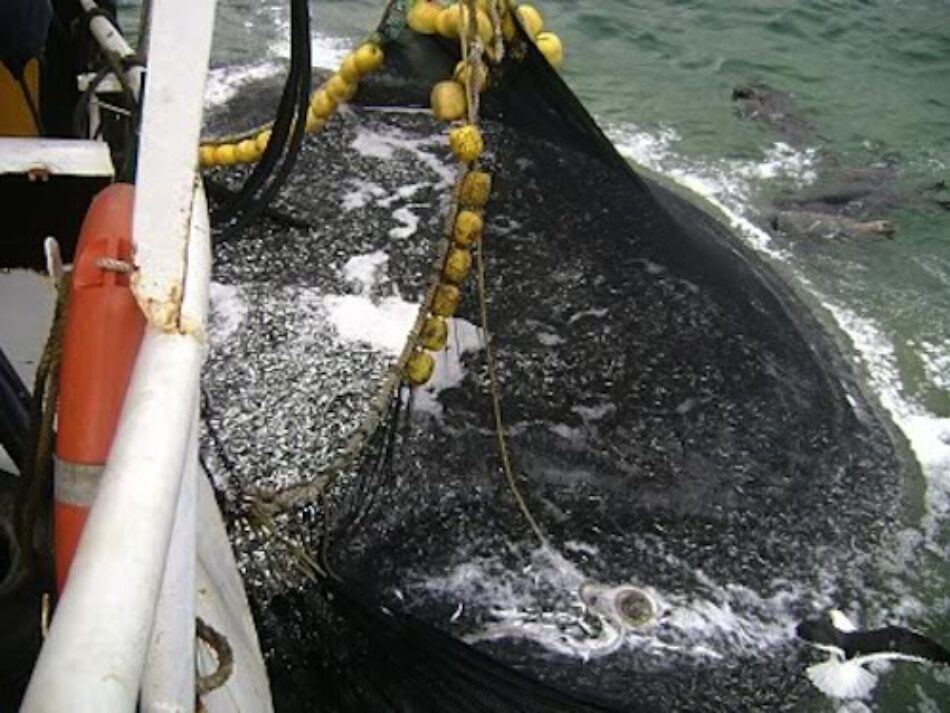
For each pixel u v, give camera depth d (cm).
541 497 532
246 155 531
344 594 433
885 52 1134
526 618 490
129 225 196
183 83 156
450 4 531
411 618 430
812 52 1122
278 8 1021
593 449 558
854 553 566
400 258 658
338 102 482
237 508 447
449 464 527
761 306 713
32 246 263
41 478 203
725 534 547
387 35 467
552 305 611
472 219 409
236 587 312
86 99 321
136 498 138
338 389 555
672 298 643
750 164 931
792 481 587
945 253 841
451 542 504
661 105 1004
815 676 493
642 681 474
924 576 567
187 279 173
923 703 491
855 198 897
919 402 699
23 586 215
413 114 757
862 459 630
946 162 959
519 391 568
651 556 528
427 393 551
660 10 1159
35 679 117
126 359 182
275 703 401
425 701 409
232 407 535
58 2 376
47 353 190
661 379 600
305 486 452
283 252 642
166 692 178
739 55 1098
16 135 354
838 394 680
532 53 543
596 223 648
